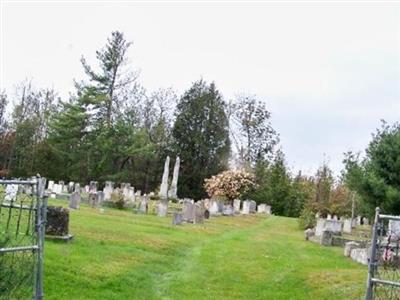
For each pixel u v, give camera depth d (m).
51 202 30.89
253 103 78.19
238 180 50.88
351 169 28.92
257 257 18.80
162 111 71.12
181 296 12.53
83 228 18.69
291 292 13.83
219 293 13.36
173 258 16.84
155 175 68.31
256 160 75.38
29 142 60.84
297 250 22.27
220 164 70.75
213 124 71.06
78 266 12.69
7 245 9.02
